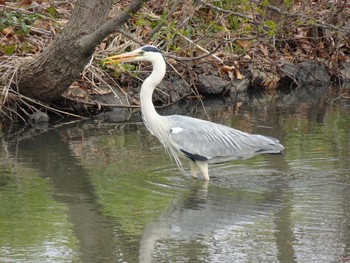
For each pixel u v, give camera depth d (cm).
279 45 2081
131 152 1342
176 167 1255
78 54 1464
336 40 2109
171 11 1576
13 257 862
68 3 1802
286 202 1069
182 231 950
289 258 851
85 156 1310
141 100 1233
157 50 1234
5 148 1362
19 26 1695
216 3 1830
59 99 1648
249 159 1310
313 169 1236
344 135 1454
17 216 1002
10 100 1584
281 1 1905
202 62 1870
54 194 1099
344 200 1074
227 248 891
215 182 1175
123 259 858
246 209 1035
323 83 2058
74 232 943
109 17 1773
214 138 1195
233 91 1919
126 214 1016
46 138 1443
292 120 1595
